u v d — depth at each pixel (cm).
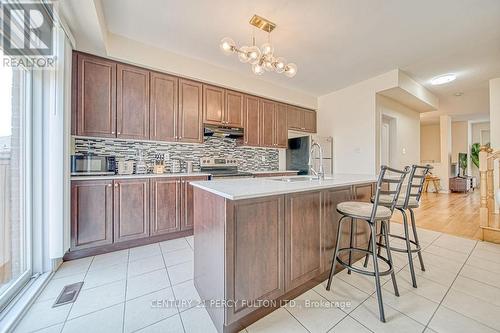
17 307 154
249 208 140
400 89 382
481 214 291
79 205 235
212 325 143
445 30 261
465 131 795
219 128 364
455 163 785
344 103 455
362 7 221
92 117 255
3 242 165
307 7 221
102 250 250
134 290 181
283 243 159
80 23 206
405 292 177
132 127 281
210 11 227
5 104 168
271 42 286
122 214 260
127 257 242
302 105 478
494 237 279
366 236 231
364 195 233
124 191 261
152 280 196
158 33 265
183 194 305
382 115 433
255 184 176
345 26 253
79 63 249
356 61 340
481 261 230
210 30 259
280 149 492
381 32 264
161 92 304
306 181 205
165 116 307
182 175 304
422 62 344
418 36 273
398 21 244
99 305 162
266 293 149
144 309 158
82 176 243
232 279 132
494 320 145
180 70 312
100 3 211
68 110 221
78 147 273
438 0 213
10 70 172
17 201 181
